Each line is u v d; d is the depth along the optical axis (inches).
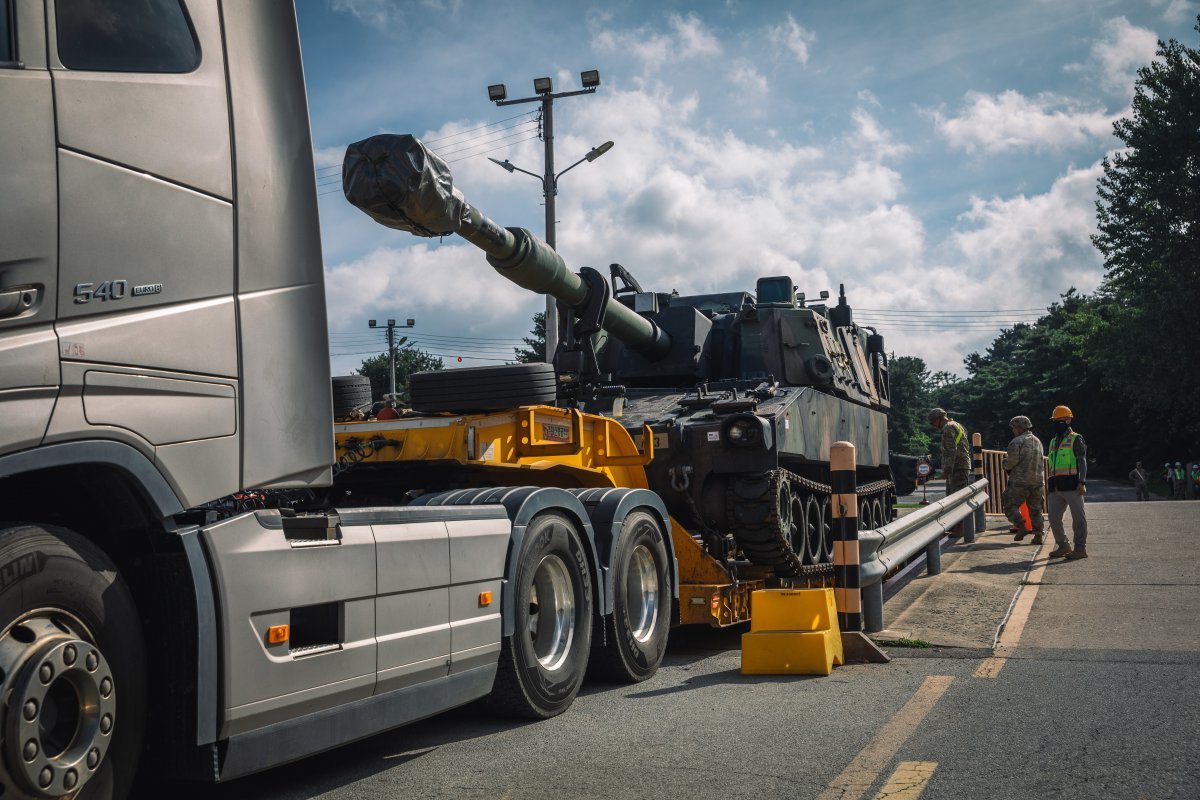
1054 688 249.4
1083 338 2284.7
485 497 236.5
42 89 133.2
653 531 298.0
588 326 371.2
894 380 4525.1
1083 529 502.3
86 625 134.6
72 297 134.6
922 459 792.3
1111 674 263.1
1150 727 209.3
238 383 157.9
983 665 282.7
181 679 146.6
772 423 384.5
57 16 136.7
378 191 246.1
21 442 127.2
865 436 600.4
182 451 148.3
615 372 487.2
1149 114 1877.5
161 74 150.6
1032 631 331.0
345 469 278.2
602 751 206.7
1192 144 1829.5
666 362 480.7
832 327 550.0
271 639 158.4
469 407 279.1
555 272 342.6
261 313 162.6
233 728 151.6
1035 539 585.6
